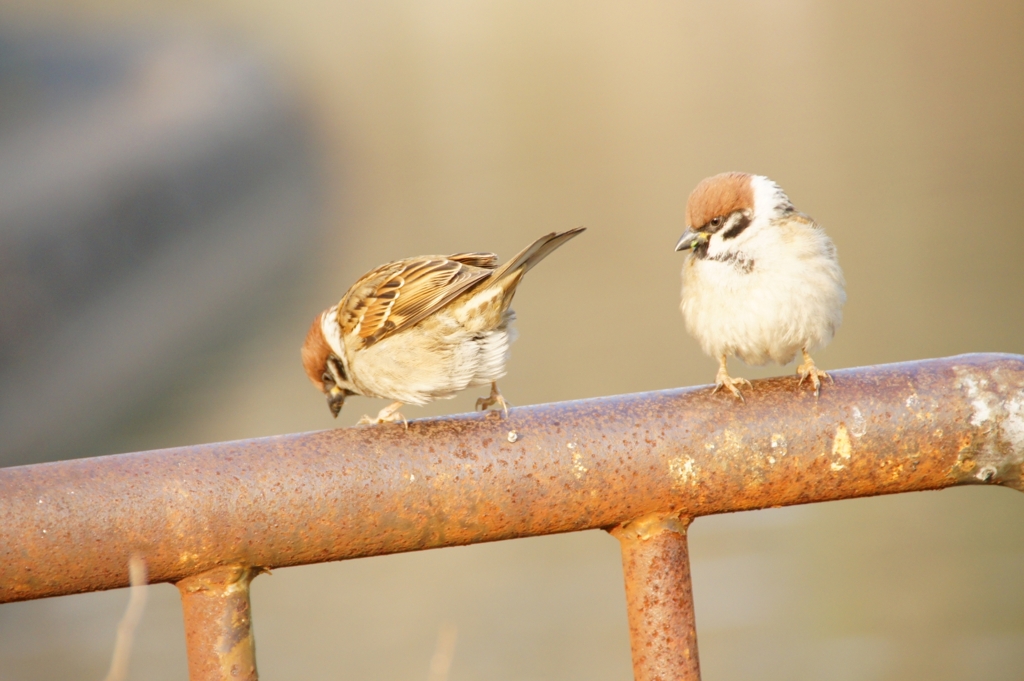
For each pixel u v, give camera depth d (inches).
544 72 2395.4
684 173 1423.5
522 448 96.3
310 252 1154.0
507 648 359.9
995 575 388.8
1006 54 1942.7
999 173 1208.2
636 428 97.5
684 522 99.3
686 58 2364.7
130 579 91.9
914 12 2402.8
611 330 784.3
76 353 692.1
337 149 1611.7
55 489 90.8
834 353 673.6
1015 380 99.1
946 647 347.6
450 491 95.2
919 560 407.2
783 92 1908.2
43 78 898.7
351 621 390.3
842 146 1435.8
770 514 461.1
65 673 358.3
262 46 1446.9
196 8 1275.8
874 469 98.8
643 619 98.9
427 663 352.5
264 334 844.0
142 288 836.6
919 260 899.4
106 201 844.0
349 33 2571.4
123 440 605.9
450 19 2901.1
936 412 98.3
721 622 369.4
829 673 337.1
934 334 701.9
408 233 1236.5
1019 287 792.3
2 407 606.9
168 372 721.0
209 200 1051.3
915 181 1203.2
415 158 1756.9
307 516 93.5
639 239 1141.1
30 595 91.4
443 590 412.8
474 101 2158.0
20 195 758.5
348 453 94.9
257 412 642.2
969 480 100.4
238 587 94.6
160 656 371.2
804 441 97.9
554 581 414.6
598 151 1663.4
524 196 1406.3
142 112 1013.2
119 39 1080.8
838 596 381.4
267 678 348.2
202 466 93.0
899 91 1766.7
